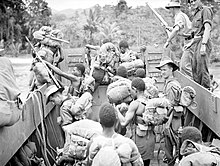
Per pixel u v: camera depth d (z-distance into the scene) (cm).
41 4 4706
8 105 448
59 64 1025
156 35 5791
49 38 897
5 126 473
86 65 1091
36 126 652
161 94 679
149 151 621
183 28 903
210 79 872
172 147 677
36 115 655
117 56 956
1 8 3441
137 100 614
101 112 434
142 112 608
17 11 3806
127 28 6178
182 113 671
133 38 5794
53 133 816
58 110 859
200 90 740
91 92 840
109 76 947
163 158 755
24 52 3347
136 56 980
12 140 521
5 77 476
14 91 464
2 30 3419
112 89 664
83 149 504
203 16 811
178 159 656
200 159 397
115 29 5628
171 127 669
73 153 510
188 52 855
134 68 906
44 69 715
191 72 863
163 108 602
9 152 508
